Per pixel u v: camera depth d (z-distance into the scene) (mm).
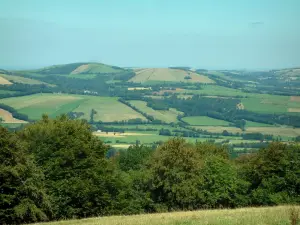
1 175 40438
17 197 41531
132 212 57438
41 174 45719
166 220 31422
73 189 48625
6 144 42000
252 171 65312
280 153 63750
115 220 35062
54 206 47531
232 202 61562
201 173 60031
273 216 29203
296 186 61188
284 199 59094
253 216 30234
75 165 50719
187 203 58562
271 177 63500
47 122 56344
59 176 49250
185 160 59688
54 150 50562
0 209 40406
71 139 51719
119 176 57312
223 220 29109
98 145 56062
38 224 37344
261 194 61156
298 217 27344
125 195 59688
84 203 50406
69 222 37844
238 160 88750
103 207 53438
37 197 42688
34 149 50125
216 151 82062
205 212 38844
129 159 86688
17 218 42094
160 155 59875
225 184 59938
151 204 59375
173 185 57875
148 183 60906
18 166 41594
